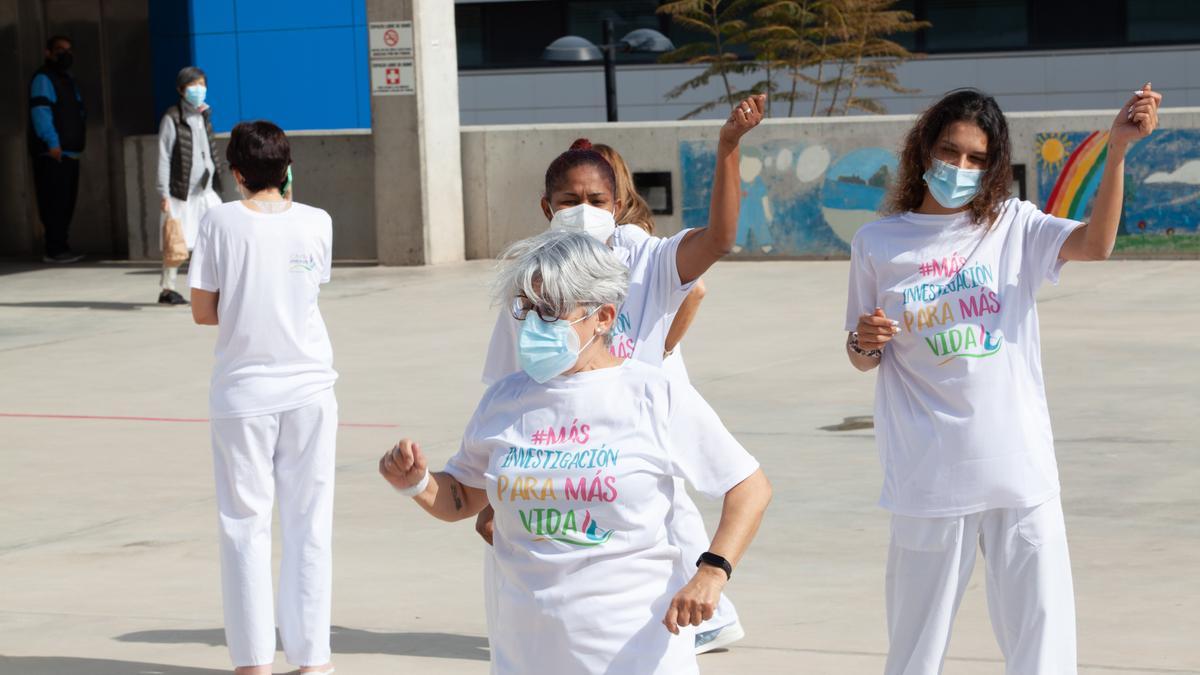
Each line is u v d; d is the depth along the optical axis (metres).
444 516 3.71
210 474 9.05
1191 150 16.80
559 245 3.50
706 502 8.03
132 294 17.41
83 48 21.56
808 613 6.16
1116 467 8.35
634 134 18.50
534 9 36.44
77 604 6.64
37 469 9.28
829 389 10.85
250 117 21.41
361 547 7.38
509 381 3.66
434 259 18.94
